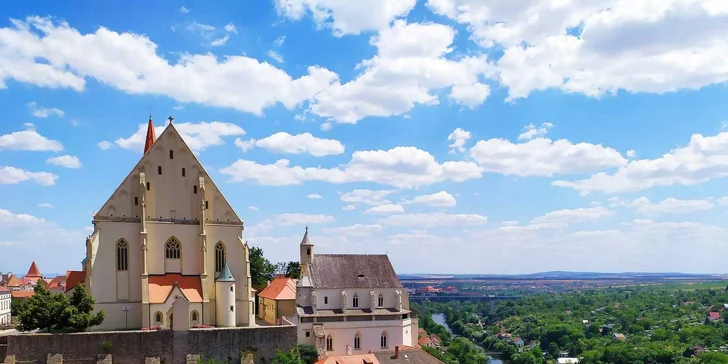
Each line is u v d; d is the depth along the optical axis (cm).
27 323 12850
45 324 12938
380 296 17212
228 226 15512
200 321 14500
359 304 16962
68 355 12600
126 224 14488
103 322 14038
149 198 14838
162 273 14775
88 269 13988
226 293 14838
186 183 15262
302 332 15938
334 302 16700
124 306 14238
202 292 14775
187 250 15062
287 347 14062
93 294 14012
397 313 17000
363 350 16488
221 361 13438
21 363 12369
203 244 15000
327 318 16225
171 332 13200
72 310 13050
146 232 14550
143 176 14675
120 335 12912
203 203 15138
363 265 17525
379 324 16762
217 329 13538
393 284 17400
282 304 16862
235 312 15150
